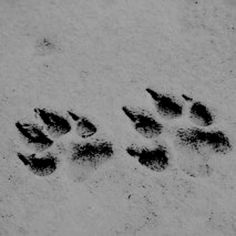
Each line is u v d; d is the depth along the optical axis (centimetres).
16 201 65
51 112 68
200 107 68
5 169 66
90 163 66
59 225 65
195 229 65
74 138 67
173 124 67
